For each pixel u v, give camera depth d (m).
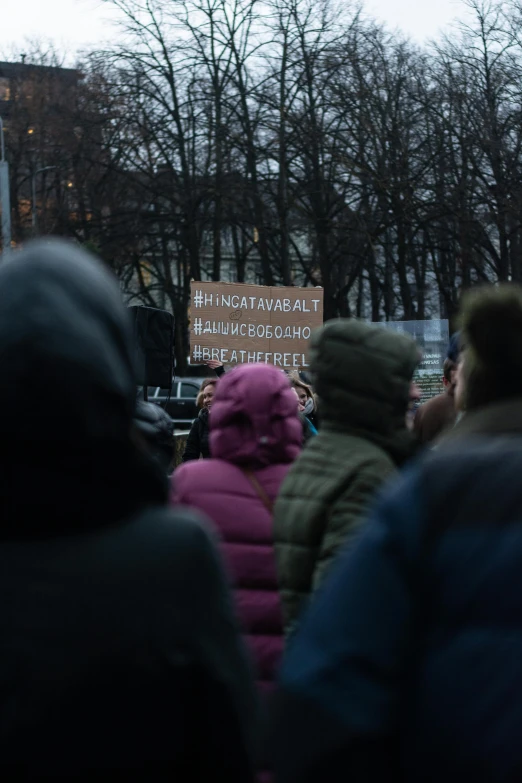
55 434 1.52
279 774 1.43
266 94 29.67
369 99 29.38
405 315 33.16
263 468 3.52
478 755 1.37
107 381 1.56
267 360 10.51
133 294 36.88
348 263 35.56
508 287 1.80
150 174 32.91
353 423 3.15
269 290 10.52
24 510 1.53
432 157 30.23
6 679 1.46
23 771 1.45
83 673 1.46
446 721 1.39
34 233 34.72
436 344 12.28
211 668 1.53
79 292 1.59
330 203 31.39
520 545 1.43
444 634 1.44
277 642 3.35
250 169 30.80
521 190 29.86
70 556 1.52
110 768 1.47
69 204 37.62
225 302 10.46
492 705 1.37
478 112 30.11
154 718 1.49
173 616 1.51
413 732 1.42
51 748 1.45
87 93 31.64
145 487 1.60
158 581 1.52
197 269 33.69
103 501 1.55
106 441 1.55
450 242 33.84
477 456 1.52
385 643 1.44
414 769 1.42
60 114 34.97
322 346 3.18
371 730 1.39
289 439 3.54
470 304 1.79
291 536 3.08
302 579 3.04
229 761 1.55
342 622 1.45
